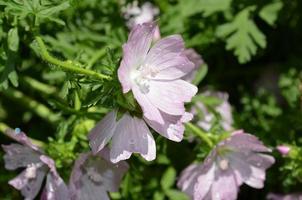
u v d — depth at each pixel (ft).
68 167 1.13
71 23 1.38
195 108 1.35
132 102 1.00
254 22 1.52
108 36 1.37
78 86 1.02
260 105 1.48
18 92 1.41
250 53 1.51
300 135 1.43
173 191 1.33
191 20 1.46
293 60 1.53
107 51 1.02
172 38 1.03
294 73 1.51
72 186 1.08
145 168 1.36
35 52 1.18
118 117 1.01
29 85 1.41
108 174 1.15
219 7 1.43
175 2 1.49
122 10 1.46
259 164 1.22
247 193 1.46
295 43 1.56
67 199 1.10
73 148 1.14
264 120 1.43
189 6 1.44
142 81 1.02
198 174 1.20
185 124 1.19
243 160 1.22
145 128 1.01
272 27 1.55
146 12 1.47
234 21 1.41
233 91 1.56
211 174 1.21
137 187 1.33
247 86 1.57
